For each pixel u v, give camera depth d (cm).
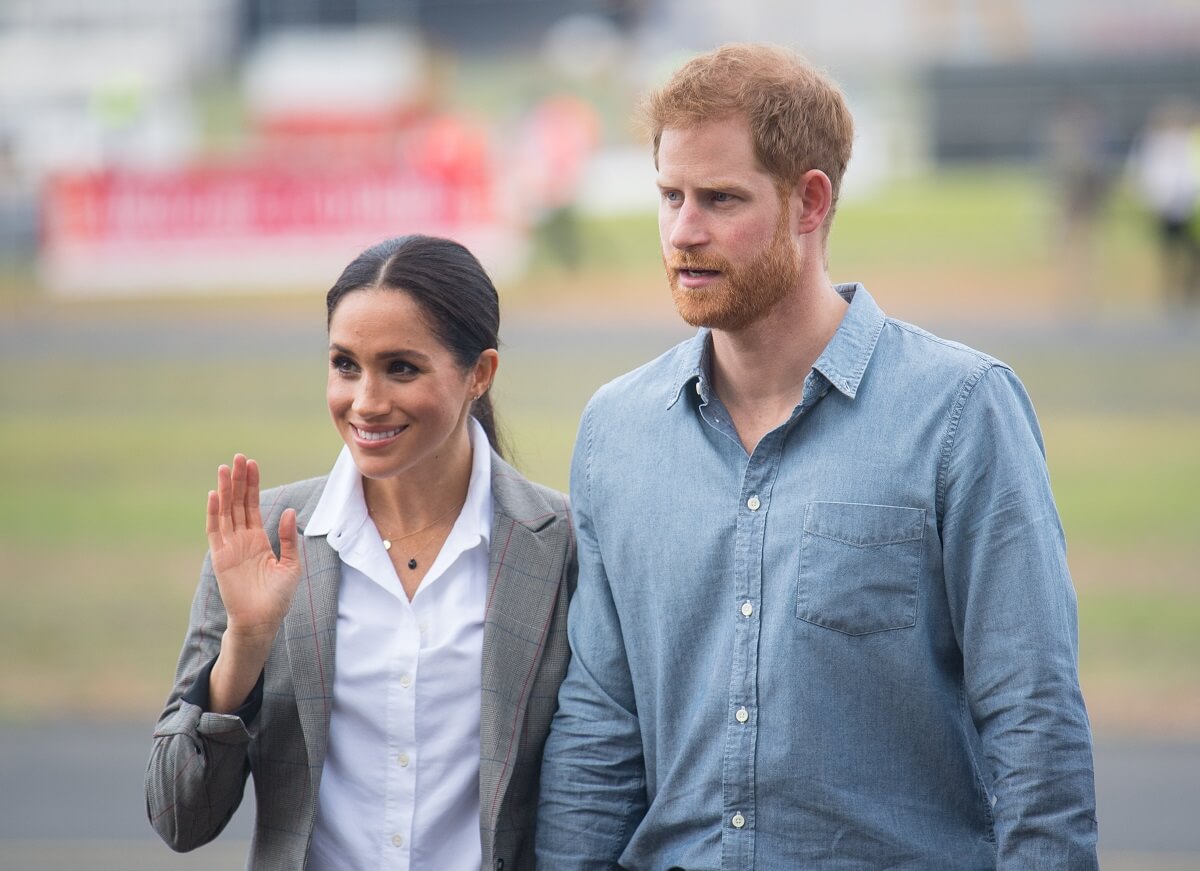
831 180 873
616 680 934
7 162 9050
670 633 892
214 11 11919
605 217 9244
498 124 10031
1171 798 2100
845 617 846
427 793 909
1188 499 3909
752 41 905
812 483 863
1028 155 10494
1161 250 7794
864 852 845
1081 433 4800
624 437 932
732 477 889
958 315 7094
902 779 852
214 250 8181
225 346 7056
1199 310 7156
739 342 894
